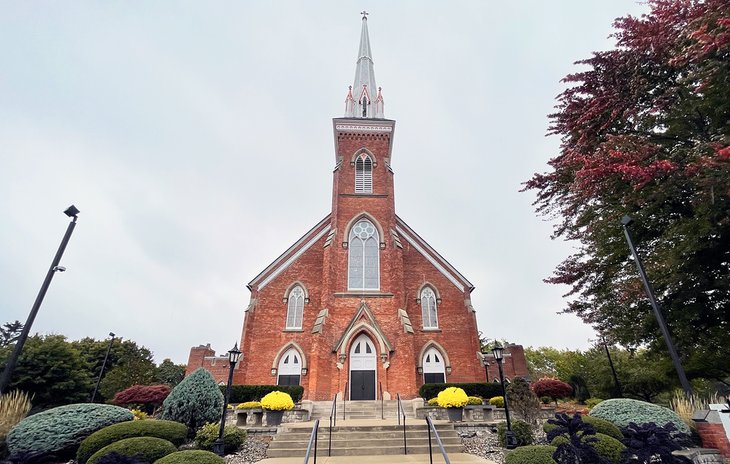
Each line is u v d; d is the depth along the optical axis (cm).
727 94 1216
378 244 2742
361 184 2947
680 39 1223
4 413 1198
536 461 823
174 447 1116
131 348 4062
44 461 1142
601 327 1717
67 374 2328
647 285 1184
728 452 1013
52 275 1213
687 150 1233
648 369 2655
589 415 1303
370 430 1434
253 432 1544
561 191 1661
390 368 2262
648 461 610
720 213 1184
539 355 5781
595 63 1459
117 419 1320
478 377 2492
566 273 1795
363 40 4303
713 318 1427
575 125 1511
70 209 1316
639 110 1359
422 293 2745
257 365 2434
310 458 1242
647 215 1418
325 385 2195
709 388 2216
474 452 1312
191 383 1488
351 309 2475
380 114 3653
